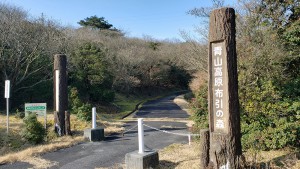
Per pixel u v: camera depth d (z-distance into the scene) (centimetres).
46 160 864
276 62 906
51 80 2212
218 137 576
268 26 1027
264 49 945
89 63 2511
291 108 730
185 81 5078
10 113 1745
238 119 579
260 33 1037
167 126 1513
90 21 5156
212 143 585
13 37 1916
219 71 584
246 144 732
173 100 3819
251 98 798
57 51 2262
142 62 4031
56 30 2489
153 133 1296
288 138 710
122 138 1189
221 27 577
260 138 722
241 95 813
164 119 1947
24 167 801
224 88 577
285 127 711
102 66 2534
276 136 720
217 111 587
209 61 597
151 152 740
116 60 3556
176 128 1452
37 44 2058
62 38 2450
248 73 901
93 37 3859
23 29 2084
